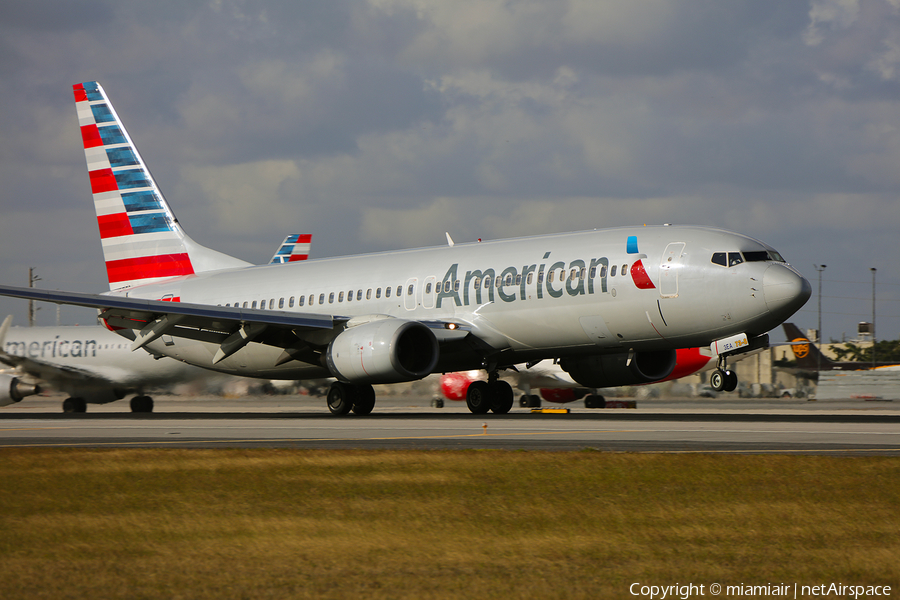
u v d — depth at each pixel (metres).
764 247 95.25
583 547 31.27
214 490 43.88
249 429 82.81
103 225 141.88
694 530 33.94
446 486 44.16
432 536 33.00
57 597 25.39
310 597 25.25
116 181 141.12
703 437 67.94
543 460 52.41
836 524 34.81
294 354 115.44
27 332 152.50
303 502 40.19
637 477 46.16
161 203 139.38
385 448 61.88
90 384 145.75
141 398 149.00
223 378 144.38
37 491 44.25
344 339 103.25
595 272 99.62
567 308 101.38
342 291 119.69
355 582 26.80
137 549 31.27
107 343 146.12
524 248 107.56
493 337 107.25
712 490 42.22
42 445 68.25
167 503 40.47
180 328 115.50
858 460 50.41
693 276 94.12
